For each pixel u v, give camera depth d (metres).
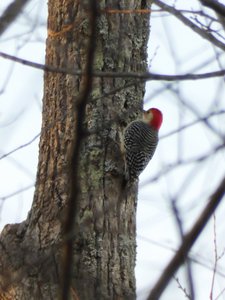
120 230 11.09
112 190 11.25
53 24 11.92
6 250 10.64
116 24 11.86
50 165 11.30
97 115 11.43
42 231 10.82
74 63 11.59
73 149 5.07
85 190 11.06
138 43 12.08
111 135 11.57
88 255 10.66
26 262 10.38
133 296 10.78
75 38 11.66
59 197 10.96
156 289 4.38
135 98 11.82
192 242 4.46
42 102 11.88
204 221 4.48
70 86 11.54
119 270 10.84
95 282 10.55
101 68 11.64
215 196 4.50
